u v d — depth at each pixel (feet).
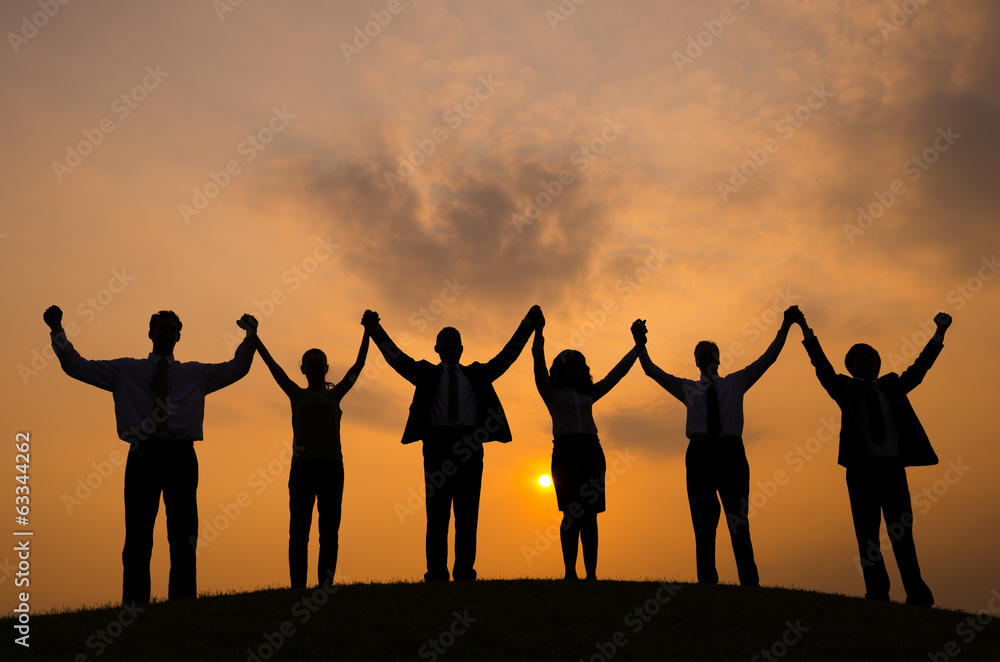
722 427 30.78
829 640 23.34
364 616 24.18
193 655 20.68
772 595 28.71
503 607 25.48
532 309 31.65
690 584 30.07
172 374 27.22
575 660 21.17
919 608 28.35
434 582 29.19
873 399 30.99
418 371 30.37
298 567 28.14
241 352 28.71
